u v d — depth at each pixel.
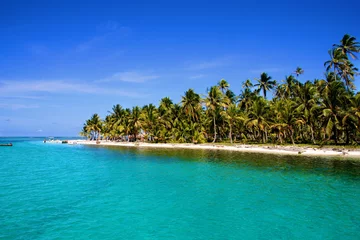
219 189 19.50
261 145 58.41
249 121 62.47
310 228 12.23
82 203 16.06
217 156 42.09
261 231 11.91
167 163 34.28
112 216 13.80
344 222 12.92
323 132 55.06
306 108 54.81
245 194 18.06
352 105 46.16
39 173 26.83
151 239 11.10
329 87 49.41
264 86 75.62
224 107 74.19
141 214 14.12
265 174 25.45
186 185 20.86
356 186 20.28
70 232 11.80
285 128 57.00
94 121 115.62
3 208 15.09
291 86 68.81
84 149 67.25
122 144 88.50
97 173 26.70
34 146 88.69
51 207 15.27
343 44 58.44
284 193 18.27
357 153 40.09
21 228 12.23
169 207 15.26
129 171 27.94
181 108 77.44
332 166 29.92
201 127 72.25
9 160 39.59
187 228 12.23
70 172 27.44
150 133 85.88
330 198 17.03
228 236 11.39
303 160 35.19
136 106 89.56
